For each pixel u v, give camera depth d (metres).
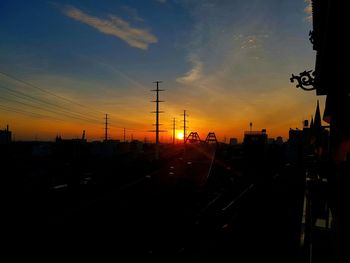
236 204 21.61
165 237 13.89
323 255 6.37
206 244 12.89
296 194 23.62
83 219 16.48
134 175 34.62
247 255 11.55
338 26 4.66
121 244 12.82
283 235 13.88
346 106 6.48
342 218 4.50
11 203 18.38
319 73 6.64
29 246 12.16
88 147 56.25
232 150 60.97
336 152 7.27
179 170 38.97
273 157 52.91
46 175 26.56
